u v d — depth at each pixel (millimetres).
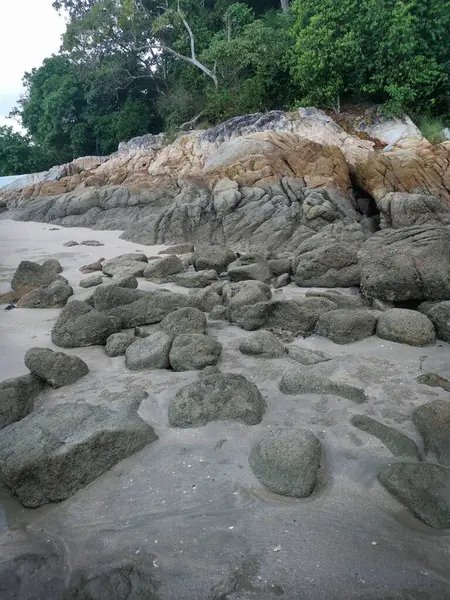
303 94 21391
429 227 7719
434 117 19188
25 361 4910
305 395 4562
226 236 13625
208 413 4160
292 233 12938
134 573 2641
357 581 2535
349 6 18438
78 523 3090
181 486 3379
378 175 14367
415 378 4852
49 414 4051
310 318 6379
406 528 2918
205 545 2828
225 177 16031
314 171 15352
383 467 3479
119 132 29469
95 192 19281
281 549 2771
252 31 22375
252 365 5312
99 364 5473
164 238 13992
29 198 23219
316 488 3324
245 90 22406
